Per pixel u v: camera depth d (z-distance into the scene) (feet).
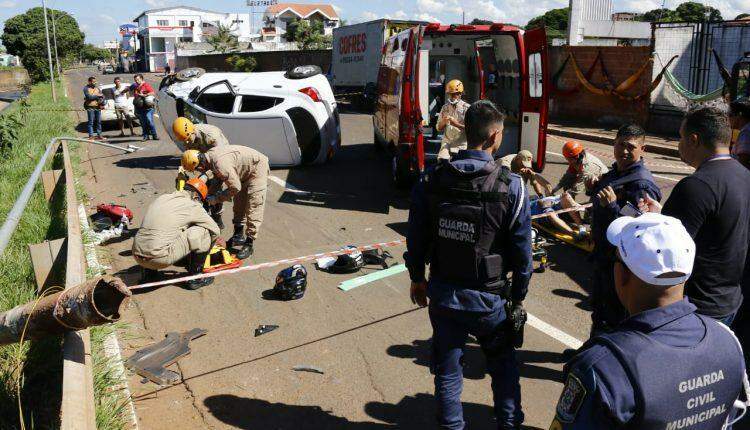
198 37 267.18
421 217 9.45
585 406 5.03
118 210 22.94
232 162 19.02
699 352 5.07
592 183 11.91
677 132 48.19
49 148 25.53
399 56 29.45
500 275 9.17
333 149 35.65
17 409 11.02
